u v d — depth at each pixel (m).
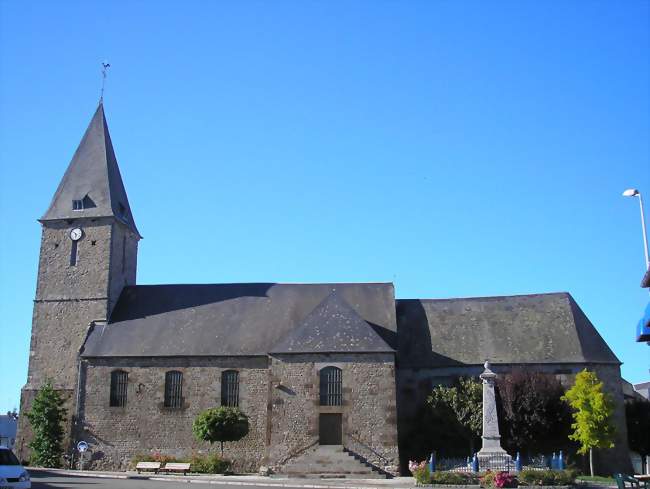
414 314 43.41
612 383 39.09
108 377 39.97
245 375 39.16
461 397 37.22
